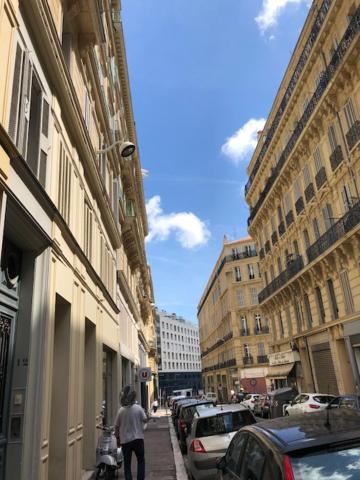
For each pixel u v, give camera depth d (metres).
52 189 8.18
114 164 19.52
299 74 25.88
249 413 9.47
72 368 8.89
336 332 22.31
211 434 9.02
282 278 30.70
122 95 28.59
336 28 21.52
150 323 67.25
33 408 6.45
